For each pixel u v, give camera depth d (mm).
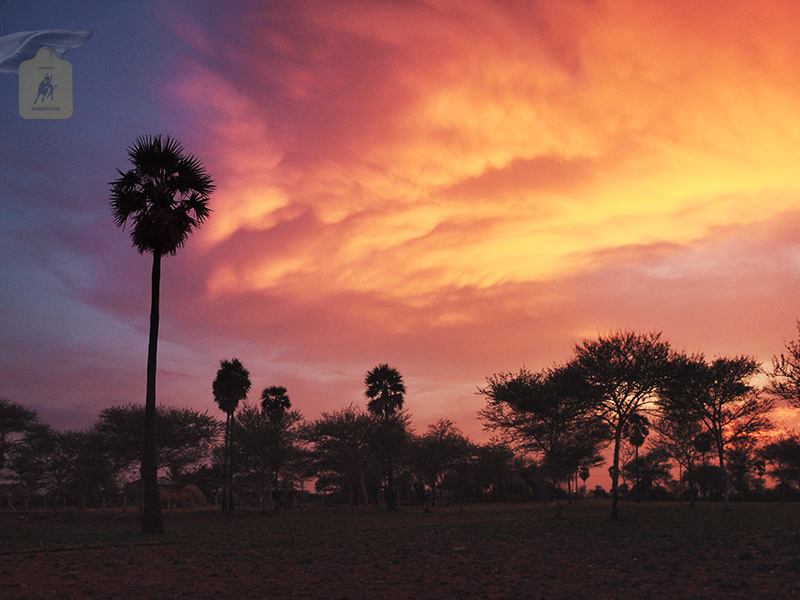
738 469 71000
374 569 15242
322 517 45094
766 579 12766
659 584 12828
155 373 29266
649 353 36094
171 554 18969
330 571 15062
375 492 73438
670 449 60750
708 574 13828
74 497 62000
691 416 44219
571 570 14883
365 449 54594
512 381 42062
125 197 29969
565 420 40719
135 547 21172
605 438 42438
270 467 55188
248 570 15430
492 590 12531
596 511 46062
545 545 20203
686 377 39375
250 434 54688
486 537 23172
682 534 23078
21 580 14055
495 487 82000
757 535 21625
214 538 24469
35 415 54688
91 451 55375
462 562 16250
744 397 44156
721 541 20047
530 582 13328
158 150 30484
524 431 41719
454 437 62812
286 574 14742
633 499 85688
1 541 23688
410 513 51219
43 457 54594
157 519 27688
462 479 66250
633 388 35906
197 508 63750
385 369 63625
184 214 30938
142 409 50375
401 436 58375
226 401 62719
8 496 59000
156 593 12586
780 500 78938
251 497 75625
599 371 35969
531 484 83000
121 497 70062
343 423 53625
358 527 31000
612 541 21250
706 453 58812
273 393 66688
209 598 12117
